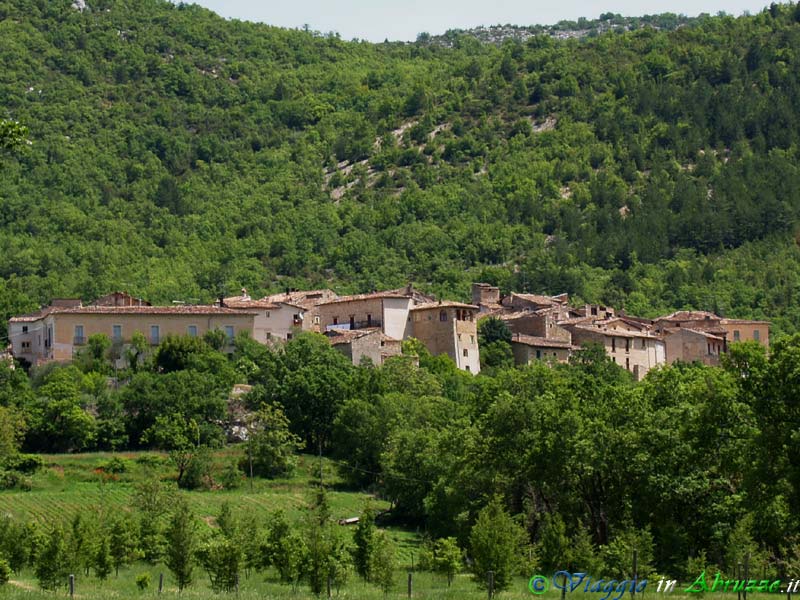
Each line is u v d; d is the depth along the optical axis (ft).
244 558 413.39
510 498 493.36
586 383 534.78
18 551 422.82
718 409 421.18
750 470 395.75
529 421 479.41
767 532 416.26
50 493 582.35
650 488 436.35
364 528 416.67
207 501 586.86
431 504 532.73
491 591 356.79
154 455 641.40
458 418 605.31
